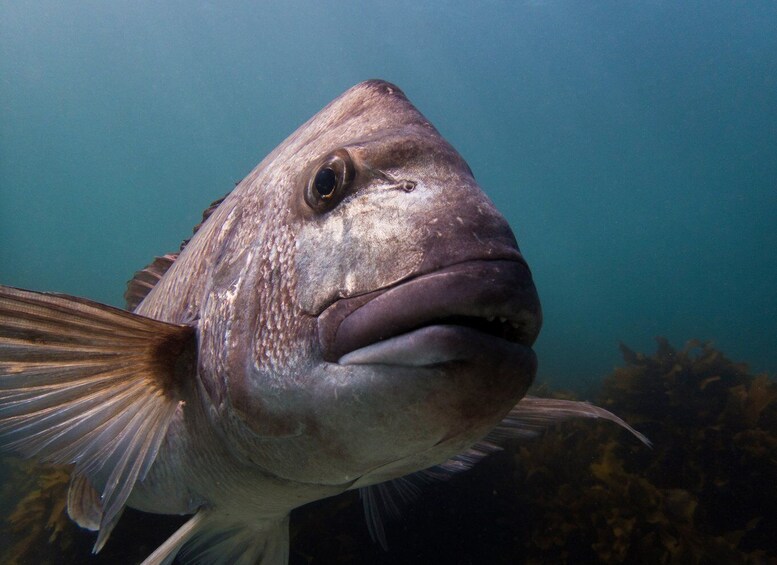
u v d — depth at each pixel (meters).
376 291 0.22
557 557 0.77
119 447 0.31
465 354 0.21
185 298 0.34
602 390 1.30
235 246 0.30
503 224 0.23
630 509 0.80
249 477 0.32
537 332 0.23
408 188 0.24
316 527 0.79
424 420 0.22
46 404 0.29
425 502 0.81
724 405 1.09
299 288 0.25
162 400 0.32
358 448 0.24
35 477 1.13
